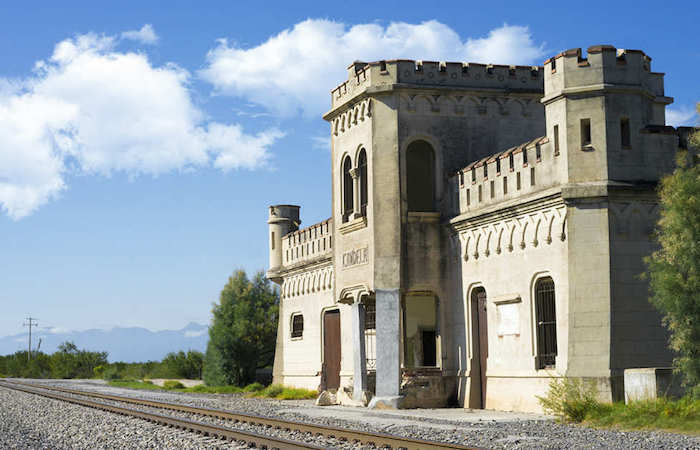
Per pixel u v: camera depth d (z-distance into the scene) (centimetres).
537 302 2831
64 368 10281
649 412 2162
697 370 2192
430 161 3466
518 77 3509
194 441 1988
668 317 2314
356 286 3509
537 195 2750
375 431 2152
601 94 2628
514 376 2911
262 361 6175
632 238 2572
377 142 3381
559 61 2697
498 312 3034
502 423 2367
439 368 3328
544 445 1811
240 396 4691
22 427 2547
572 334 2558
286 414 2870
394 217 3334
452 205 3359
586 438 1936
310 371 4497
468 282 3228
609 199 2573
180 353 8288
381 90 3356
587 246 2577
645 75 2694
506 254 2989
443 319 3344
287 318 4869
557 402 2473
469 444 1845
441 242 3378
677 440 1838
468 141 3428
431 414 2844
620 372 2481
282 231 4997
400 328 3291
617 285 2542
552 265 2717
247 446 1859
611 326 2514
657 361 2530
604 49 2644
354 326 3522
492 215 3031
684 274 2264
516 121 3491
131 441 2033
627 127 2638
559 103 2697
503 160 3006
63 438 2164
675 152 2644
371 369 3616
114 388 5928
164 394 4869
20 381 7844
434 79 3403
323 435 2052
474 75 3450
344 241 3644
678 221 2253
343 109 3631
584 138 2647
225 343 6000
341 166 3684
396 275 3312
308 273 4556
